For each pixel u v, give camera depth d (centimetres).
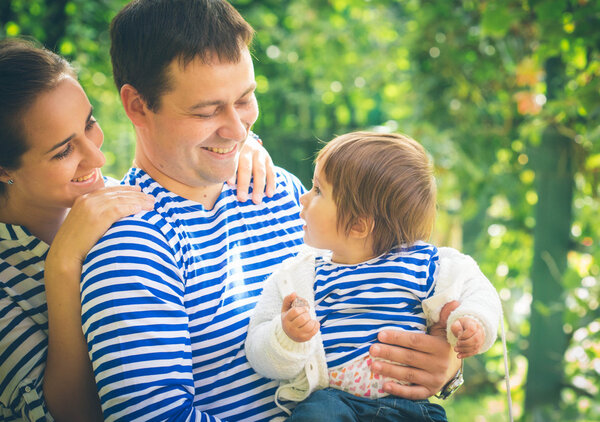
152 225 134
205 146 140
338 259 148
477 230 381
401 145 147
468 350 126
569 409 322
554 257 324
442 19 351
